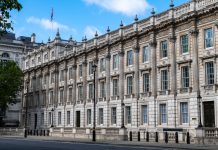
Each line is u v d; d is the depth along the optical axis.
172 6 53.91
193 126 48.81
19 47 117.12
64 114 80.62
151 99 56.25
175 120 52.00
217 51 46.72
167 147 36.41
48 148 34.75
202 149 32.91
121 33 64.06
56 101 84.69
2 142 48.81
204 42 48.88
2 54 114.50
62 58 82.81
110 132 55.06
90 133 59.59
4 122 111.75
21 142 48.91
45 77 91.38
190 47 50.66
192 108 49.38
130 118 60.66
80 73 76.88
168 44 54.31
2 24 22.88
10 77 84.75
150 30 57.16
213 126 46.53
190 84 50.22
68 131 66.50
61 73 84.44
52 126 73.31
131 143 43.47
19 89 89.25
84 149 33.00
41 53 95.06
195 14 49.50
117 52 65.25
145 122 57.78
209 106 47.44
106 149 33.03
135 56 60.44
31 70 98.75
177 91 52.34
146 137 50.72
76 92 77.56
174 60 53.00
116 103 63.97
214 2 47.31
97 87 70.12
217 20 46.69
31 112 97.19
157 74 56.09
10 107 113.44
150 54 57.53
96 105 69.38
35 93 96.06
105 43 67.81
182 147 35.56
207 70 48.34
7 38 121.75
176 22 52.91
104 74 68.38
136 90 59.59
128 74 61.94
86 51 74.00
